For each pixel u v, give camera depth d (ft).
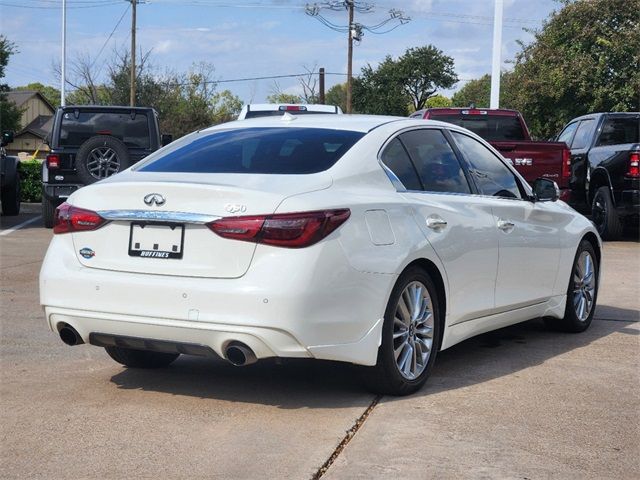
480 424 16.05
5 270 34.19
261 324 15.34
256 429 15.64
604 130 50.70
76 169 48.06
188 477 13.42
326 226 15.76
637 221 49.29
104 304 16.51
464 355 21.65
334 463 14.03
